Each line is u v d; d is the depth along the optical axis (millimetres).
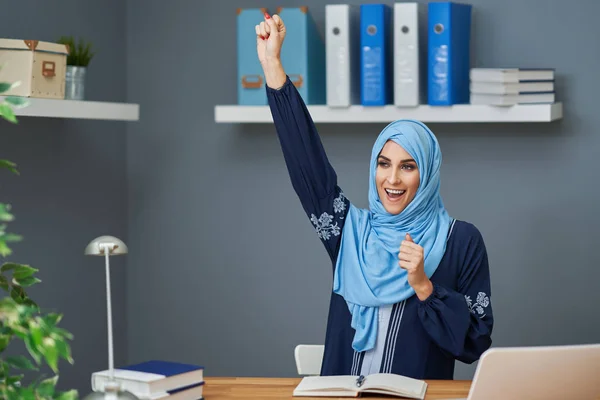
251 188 3662
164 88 3713
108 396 1559
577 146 3361
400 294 2340
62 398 1515
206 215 3707
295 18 3273
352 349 2400
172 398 1814
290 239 3641
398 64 3205
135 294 3777
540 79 3168
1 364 1596
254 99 3355
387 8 3279
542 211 3404
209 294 3723
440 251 2400
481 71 3162
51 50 2719
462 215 3477
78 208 3406
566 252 3393
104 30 3568
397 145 2408
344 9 3248
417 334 2342
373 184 2488
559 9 3352
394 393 1941
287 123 2441
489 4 3398
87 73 3455
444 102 3174
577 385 1772
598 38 3326
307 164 2480
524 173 3414
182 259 3736
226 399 1941
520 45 3387
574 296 3395
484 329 2309
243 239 3682
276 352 3674
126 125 3738
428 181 2434
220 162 3684
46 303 3221
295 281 3645
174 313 3754
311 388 1983
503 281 3453
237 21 3389
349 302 2404
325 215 2508
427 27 3406
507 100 3141
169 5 3693
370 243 2426
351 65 3385
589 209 3363
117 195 3676
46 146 3207
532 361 1706
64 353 1490
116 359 3689
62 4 3293
